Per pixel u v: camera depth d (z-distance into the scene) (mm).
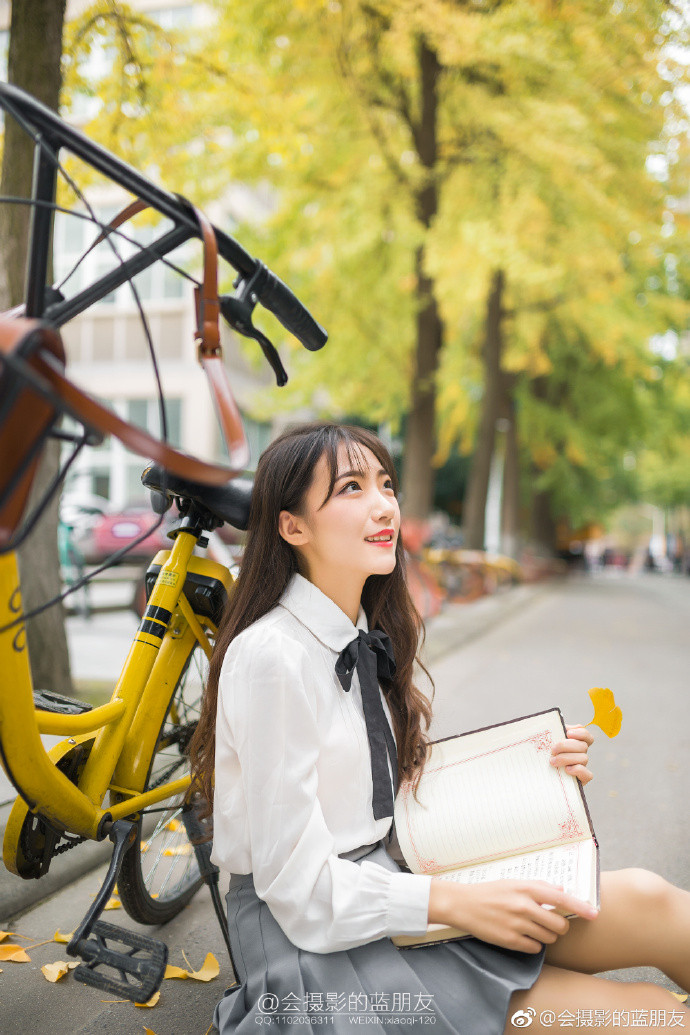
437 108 9836
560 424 15836
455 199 10242
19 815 1593
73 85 5699
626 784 3613
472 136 9789
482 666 6668
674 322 12953
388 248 10844
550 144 7988
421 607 8602
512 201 9055
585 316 12000
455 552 11844
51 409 912
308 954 1271
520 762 1460
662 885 1338
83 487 17828
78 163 5500
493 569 13328
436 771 1501
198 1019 1771
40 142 1149
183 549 1919
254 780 1271
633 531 67062
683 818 3170
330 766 1376
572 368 17609
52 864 2467
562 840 1380
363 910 1220
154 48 5797
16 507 974
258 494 1506
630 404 17312
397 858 1515
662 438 18297
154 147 6406
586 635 9078
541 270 8242
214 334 1271
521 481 18531
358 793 1405
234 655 1354
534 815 1397
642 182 8953
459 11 7227
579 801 1399
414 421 10992
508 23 7285
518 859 1372
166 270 14859
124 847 1606
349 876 1242
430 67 9492
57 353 927
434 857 1399
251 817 1273
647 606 13945
